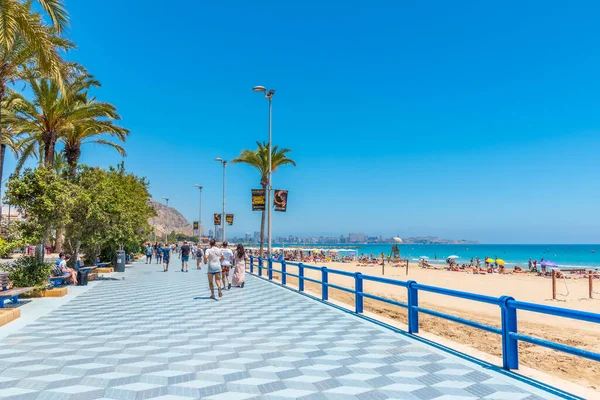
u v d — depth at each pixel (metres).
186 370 5.82
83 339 7.79
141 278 22.27
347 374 5.62
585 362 9.58
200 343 7.46
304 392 4.94
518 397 4.71
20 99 20.92
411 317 8.24
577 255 109.00
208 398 4.75
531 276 39.84
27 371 5.76
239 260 17.59
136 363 6.16
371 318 10.05
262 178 32.03
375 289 24.20
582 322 14.77
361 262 59.84
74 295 14.62
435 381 5.30
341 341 7.59
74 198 14.61
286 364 6.12
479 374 5.57
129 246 34.44
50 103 20.75
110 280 20.95
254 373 5.68
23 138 26.98
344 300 19.00
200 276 23.77
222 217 46.47
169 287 17.56
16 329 8.73
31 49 13.36
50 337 7.96
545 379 5.34
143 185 41.41
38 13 12.38
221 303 12.77
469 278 36.72
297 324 9.30
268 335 8.13
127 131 25.27
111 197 20.67
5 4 11.23
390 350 6.91
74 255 20.27
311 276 34.84
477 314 16.27
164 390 5.01
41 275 13.77
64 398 4.74
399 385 5.17
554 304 20.81
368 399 4.70
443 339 7.73
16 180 13.20
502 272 43.88
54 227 14.01
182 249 27.92
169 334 8.23
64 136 24.47
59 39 14.82
